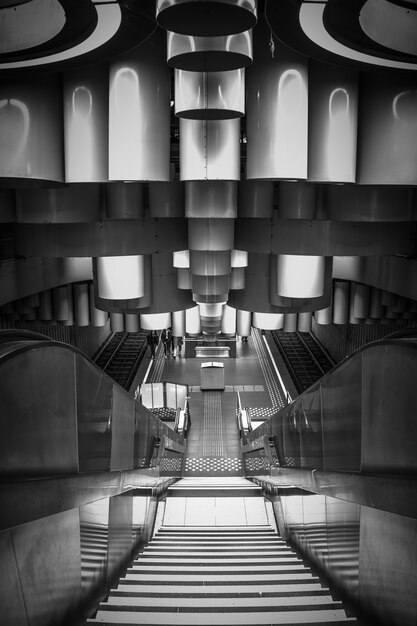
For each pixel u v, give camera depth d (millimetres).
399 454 2715
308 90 4707
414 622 2545
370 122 4777
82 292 10984
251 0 2791
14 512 2223
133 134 4559
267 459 9602
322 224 6254
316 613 3062
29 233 6477
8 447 2543
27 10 3557
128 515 5172
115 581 4270
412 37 3775
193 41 3189
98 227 6426
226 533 7312
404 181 4762
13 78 4520
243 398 19422
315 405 5082
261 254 7387
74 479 2996
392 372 2799
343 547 3717
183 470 14438
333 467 4121
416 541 2545
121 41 3893
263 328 8664
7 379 2547
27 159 4570
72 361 3520
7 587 2350
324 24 3553
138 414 6688
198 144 4773
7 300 8227
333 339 20969
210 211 5719
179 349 24266
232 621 2955
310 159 4762
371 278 9602
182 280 7656
